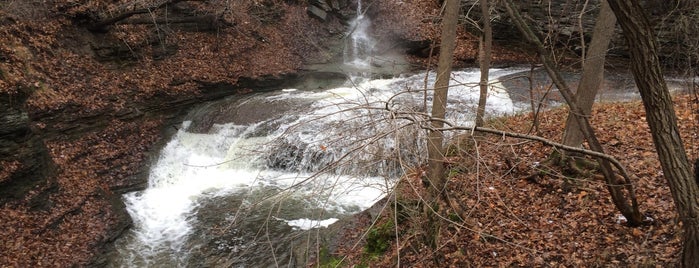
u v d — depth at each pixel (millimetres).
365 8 24328
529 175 9797
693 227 5008
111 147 14172
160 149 14961
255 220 11508
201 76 18031
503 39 22719
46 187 11594
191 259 10586
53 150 12883
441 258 8430
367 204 11711
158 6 16516
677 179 4910
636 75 4645
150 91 16469
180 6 19219
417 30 22891
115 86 15781
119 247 11070
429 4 24688
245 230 11211
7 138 10906
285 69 20141
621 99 15438
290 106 16453
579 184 9211
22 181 11148
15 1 14922
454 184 9281
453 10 7883
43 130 13047
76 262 10328
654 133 4859
